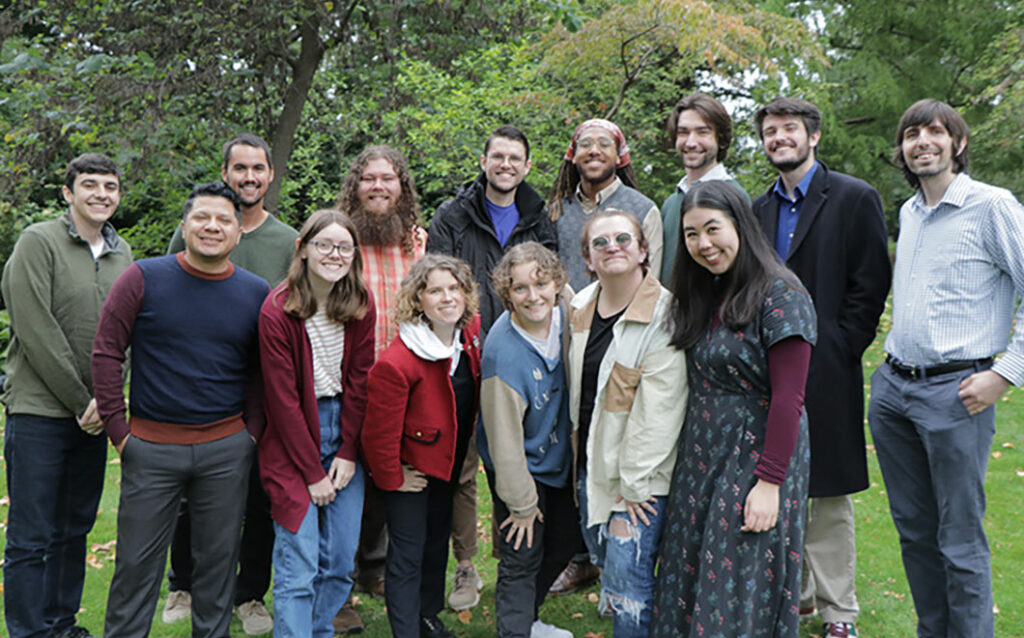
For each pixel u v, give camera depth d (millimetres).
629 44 7387
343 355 2668
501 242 3342
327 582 2656
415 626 2654
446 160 8281
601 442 2510
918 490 2730
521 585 2666
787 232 2998
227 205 2473
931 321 2598
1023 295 2434
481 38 9891
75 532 2914
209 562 2539
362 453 2742
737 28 6898
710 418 2328
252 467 2947
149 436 2451
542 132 8164
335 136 10945
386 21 9312
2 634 3008
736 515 2242
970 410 2498
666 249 3316
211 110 8484
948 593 2600
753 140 9664
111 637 2439
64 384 2648
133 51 8391
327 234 2488
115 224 11484
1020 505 4570
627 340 2467
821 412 2826
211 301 2502
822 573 2959
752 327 2262
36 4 8758
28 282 2641
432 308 2580
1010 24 9820
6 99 8289
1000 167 10086
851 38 11945
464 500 3346
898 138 2717
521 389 2602
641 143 9328
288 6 8312
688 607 2350
